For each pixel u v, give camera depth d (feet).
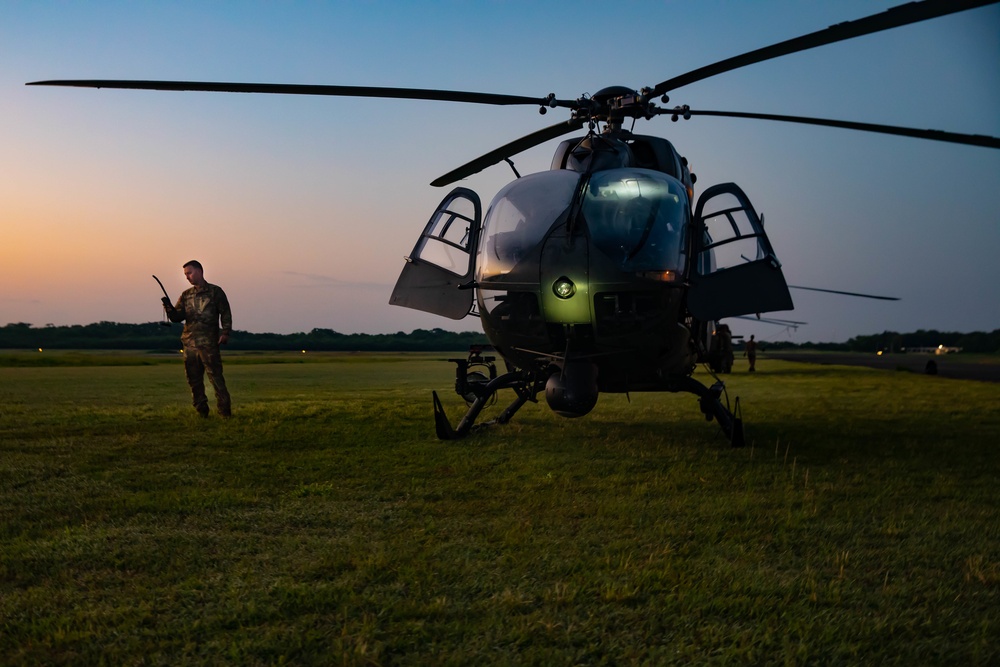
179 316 25.61
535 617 7.26
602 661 6.38
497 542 9.96
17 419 25.53
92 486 13.97
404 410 29.37
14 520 11.19
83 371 73.97
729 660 6.38
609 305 16.92
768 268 17.39
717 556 9.30
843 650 6.52
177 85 17.13
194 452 18.21
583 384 17.12
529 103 18.90
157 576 8.59
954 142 16.02
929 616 7.31
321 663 6.32
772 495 13.07
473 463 16.37
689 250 18.04
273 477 14.85
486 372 43.11
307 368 91.50
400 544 9.80
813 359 163.53
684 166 21.40
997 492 13.48
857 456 17.78
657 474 15.14
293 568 8.84
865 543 9.95
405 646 6.67
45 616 7.41
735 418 19.48
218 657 6.50
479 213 20.13
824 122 17.34
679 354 18.75
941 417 28.09
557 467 15.96
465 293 19.61
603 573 8.57
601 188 17.66
